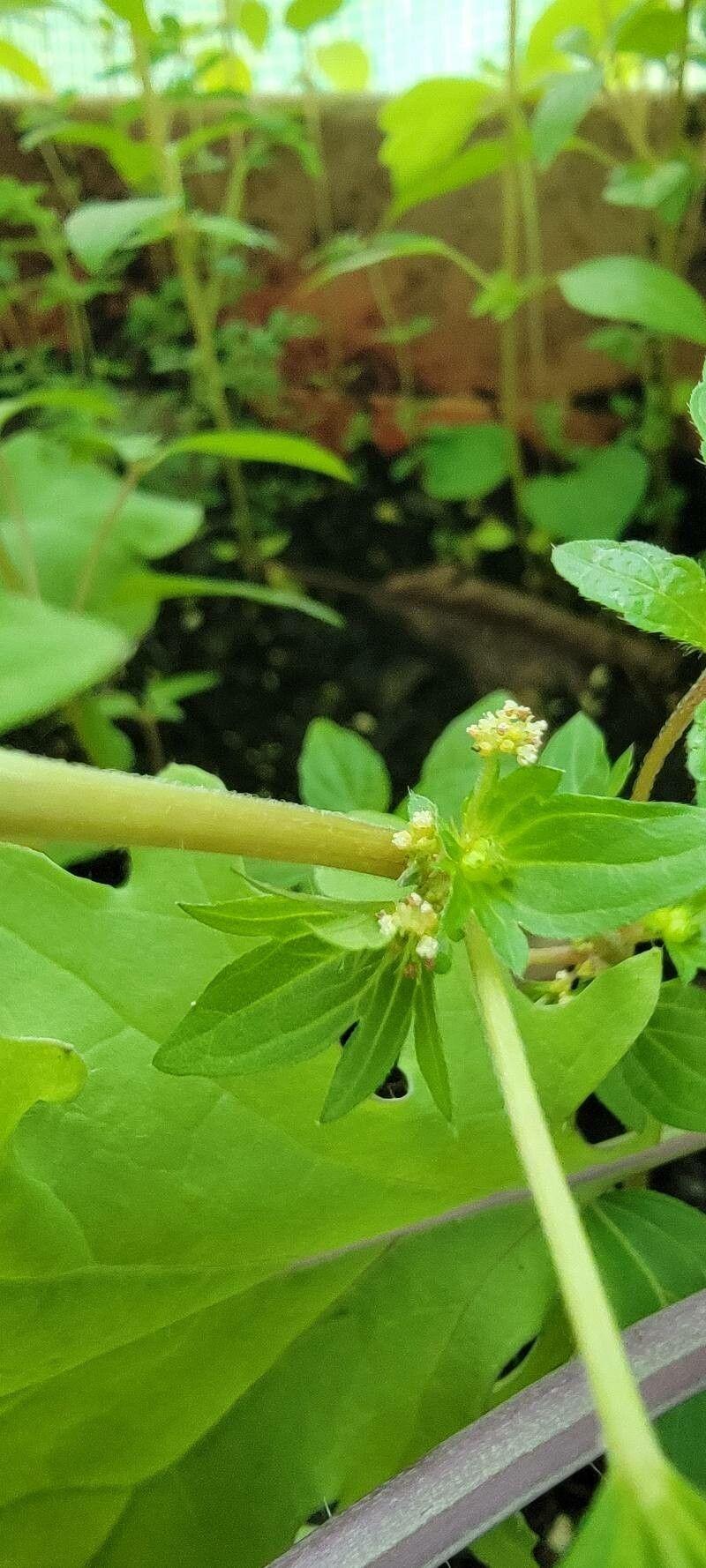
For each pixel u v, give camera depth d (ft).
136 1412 0.26
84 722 0.57
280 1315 0.27
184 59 0.69
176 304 0.83
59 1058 0.20
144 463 0.53
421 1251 0.28
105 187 0.82
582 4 0.62
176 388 0.85
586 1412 0.23
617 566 0.21
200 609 0.76
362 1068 0.19
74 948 0.24
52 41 0.82
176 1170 0.25
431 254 0.77
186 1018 0.18
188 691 0.64
